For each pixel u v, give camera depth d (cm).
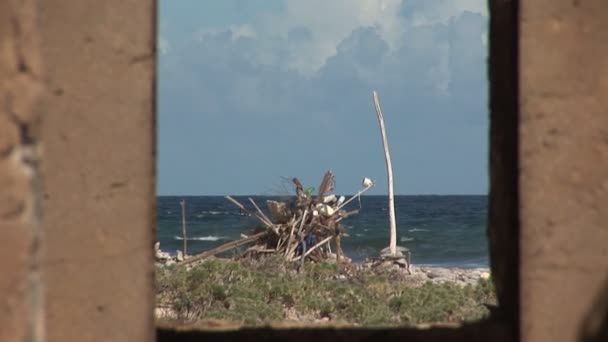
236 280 5809
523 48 1620
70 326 1641
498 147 2127
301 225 7694
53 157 1648
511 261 1938
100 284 1661
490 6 2188
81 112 1666
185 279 5375
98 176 1669
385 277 7112
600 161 1605
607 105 1608
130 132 1686
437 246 16875
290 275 6769
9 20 1282
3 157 1280
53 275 1636
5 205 1282
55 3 1658
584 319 1603
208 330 2438
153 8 1706
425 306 5062
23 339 1294
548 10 1617
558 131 1614
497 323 2089
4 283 1285
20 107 1290
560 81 1616
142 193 1689
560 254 1609
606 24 1611
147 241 1691
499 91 2112
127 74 1686
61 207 1650
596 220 1605
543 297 1611
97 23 1677
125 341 1669
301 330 2480
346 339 2383
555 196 1612
